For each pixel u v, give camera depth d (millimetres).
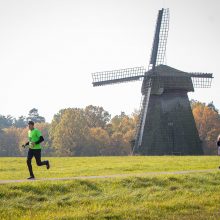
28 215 21203
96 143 141750
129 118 167000
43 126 198625
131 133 148375
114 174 32781
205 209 23141
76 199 24297
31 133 28500
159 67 88562
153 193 26500
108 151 143625
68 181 26844
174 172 33594
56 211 22281
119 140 146250
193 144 86812
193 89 88375
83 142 138500
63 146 137250
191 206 23672
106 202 24141
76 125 138625
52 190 25531
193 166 39750
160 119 86000
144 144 86000
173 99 87250
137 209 22547
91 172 34344
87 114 165000
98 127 150875
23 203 23281
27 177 30594
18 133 198000
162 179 29406
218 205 24125
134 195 25891
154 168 37719
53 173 33406
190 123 87625
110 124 166000
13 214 21422
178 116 86875
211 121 144875
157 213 22031
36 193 24891
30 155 28438
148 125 86375
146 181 28969
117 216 21109
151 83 87062
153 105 86875
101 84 88625
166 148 85125
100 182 27609
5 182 26000
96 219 20531
